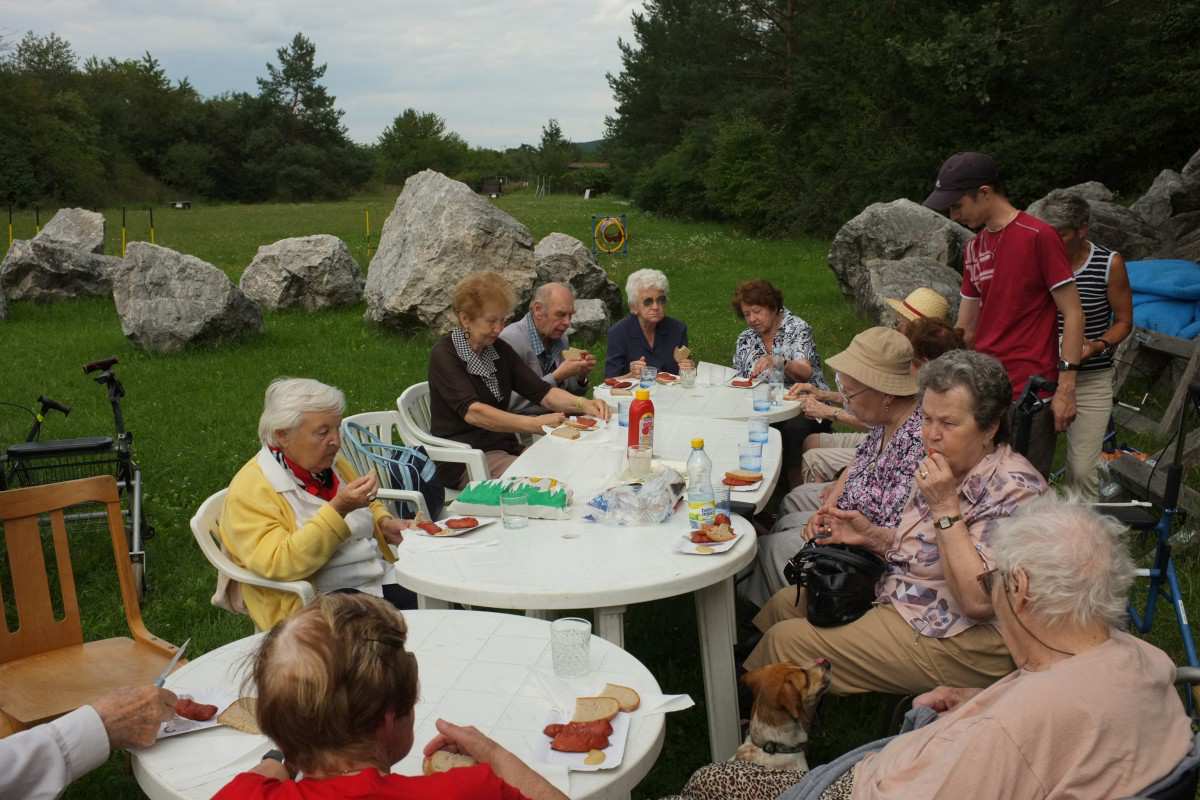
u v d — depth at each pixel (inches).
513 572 124.9
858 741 148.9
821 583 128.6
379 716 66.9
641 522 142.9
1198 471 233.6
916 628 123.5
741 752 113.9
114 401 237.3
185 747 94.1
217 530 144.6
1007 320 183.8
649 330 271.9
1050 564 81.6
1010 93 976.3
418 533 139.9
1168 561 158.4
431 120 4168.3
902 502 142.9
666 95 1667.1
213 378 425.4
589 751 90.3
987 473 119.3
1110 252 202.8
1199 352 254.7
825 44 1196.5
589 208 1839.3
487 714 97.3
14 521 138.7
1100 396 199.9
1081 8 880.3
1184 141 931.3
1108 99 951.0
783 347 256.7
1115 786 76.7
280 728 65.9
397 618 70.4
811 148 1224.8
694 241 1179.3
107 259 654.5
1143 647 84.1
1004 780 76.9
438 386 211.8
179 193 2898.6
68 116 2571.4
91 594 209.3
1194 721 123.6
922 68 964.0
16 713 123.0
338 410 140.9
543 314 245.0
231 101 3302.2
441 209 498.9
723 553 130.3
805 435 238.1
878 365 148.6
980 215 185.0
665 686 168.2
